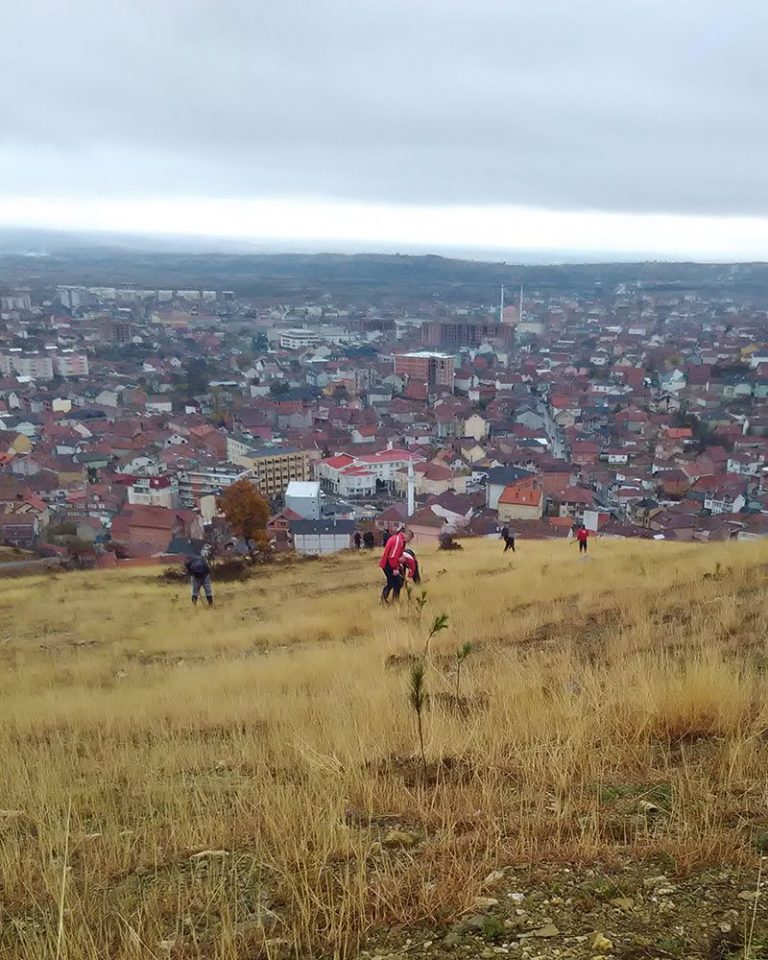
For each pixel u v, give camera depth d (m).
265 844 3.52
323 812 3.70
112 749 6.41
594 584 14.66
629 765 4.23
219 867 3.33
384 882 2.87
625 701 5.26
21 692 11.00
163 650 14.30
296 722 6.38
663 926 2.45
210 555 32.38
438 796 3.99
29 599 22.80
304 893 2.79
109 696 9.87
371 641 11.54
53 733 7.55
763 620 8.22
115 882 3.32
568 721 4.96
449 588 16.77
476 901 2.67
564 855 3.01
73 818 4.39
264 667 10.44
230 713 7.53
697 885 2.70
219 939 2.57
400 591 15.89
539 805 3.58
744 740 4.32
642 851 3.00
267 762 5.28
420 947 2.44
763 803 3.45
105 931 2.75
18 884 3.36
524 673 6.96
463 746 4.81
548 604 12.88
